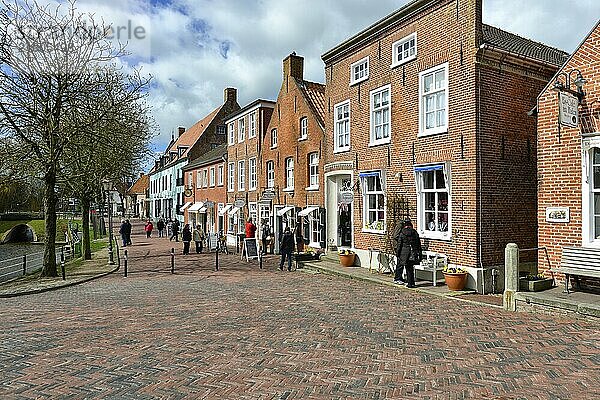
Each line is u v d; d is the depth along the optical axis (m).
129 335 8.49
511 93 13.86
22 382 6.05
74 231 37.47
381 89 16.86
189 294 13.27
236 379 6.11
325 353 7.20
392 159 16.25
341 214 20.20
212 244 29.30
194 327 9.06
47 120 17.78
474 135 13.15
